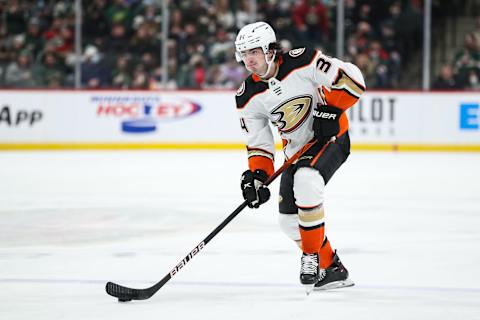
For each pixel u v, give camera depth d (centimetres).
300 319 820
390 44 2984
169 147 2892
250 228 1396
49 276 1027
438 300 901
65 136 2870
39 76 2961
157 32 2973
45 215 1527
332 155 898
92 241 1278
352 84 882
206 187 1925
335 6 3003
